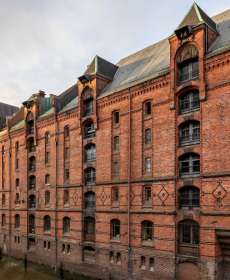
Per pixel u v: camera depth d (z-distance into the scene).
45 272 36.84
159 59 33.00
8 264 41.62
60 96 41.81
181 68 27.34
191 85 25.95
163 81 28.25
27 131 45.97
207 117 24.69
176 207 26.09
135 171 29.86
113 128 32.75
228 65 23.75
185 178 25.88
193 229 25.06
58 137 40.06
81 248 34.66
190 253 24.92
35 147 44.34
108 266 31.22
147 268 27.70
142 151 29.47
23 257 43.53
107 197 32.28
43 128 42.91
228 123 23.33
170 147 27.11
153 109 28.94
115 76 37.53
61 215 38.12
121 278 29.77
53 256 38.44
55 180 39.62
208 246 23.56
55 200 39.16
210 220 23.61
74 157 37.25
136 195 29.45
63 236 37.44
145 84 29.75
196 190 25.31
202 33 25.45
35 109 44.28
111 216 31.53
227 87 23.64
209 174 24.02
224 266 23.59
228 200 22.72
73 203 36.56
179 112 27.14
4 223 49.78
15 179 48.09
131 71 35.81
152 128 28.86
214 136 24.09
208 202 23.91
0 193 51.59
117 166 31.91
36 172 43.53
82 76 35.91
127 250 29.44
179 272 25.45
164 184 27.17
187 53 26.59
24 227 44.66
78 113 36.88
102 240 32.25
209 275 23.30
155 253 27.16
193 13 27.58
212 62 24.69
